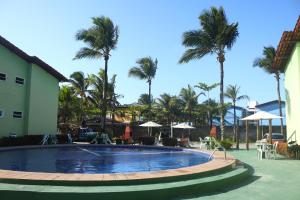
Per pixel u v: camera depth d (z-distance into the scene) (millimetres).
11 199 6777
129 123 47719
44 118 26469
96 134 31312
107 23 32594
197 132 46094
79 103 44219
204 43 29797
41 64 25750
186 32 30328
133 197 7000
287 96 21875
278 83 43469
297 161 14844
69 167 12758
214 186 8461
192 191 7898
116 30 33188
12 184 7371
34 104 25375
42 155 17297
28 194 6734
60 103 42031
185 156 17641
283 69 23547
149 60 44125
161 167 13164
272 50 42844
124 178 7699
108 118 49531
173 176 8234
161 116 65188
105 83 32875
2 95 22781
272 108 54938
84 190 6898
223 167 10086
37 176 7676
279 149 17844
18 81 24297
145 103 70188
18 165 13164
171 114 65562
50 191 6750
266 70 43969
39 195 6695
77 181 7344
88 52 32969
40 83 26141
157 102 66562
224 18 29719
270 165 13391
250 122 50281
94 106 45812
